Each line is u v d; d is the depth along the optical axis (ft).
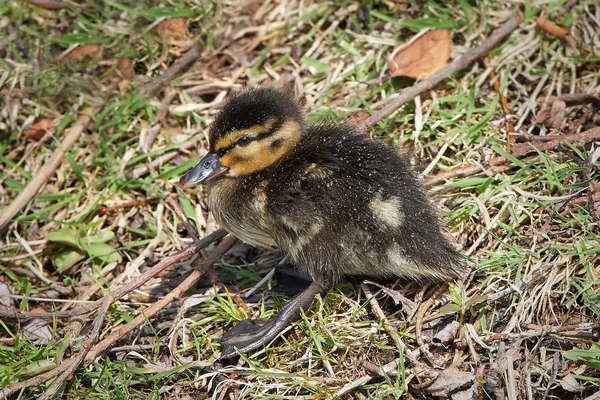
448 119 34.53
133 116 37.37
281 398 27.37
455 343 27.78
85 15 39.04
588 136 32.40
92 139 37.01
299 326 29.09
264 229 29.86
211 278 31.27
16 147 37.24
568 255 28.60
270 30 39.34
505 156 32.27
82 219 34.88
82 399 28.22
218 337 29.76
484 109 34.40
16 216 35.35
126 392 28.19
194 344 29.53
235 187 30.09
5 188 36.52
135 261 33.42
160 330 30.58
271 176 29.35
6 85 37.29
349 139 29.53
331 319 29.17
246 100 30.07
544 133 33.63
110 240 34.30
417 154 33.91
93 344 29.43
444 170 33.09
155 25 38.78
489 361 27.27
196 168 30.14
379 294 29.76
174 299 31.58
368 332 28.40
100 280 33.01
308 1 39.73
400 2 38.86
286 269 31.37
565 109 34.12
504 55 35.94
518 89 35.22
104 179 35.58
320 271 29.07
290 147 30.07
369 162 28.81
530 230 30.14
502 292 28.17
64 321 31.63
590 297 27.55
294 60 38.60
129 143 36.99
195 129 36.96
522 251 29.35
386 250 28.14
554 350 26.81
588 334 26.76
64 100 37.65
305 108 31.86
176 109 37.29
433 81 34.96
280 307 30.14
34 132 37.24
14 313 31.14
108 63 38.32
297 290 30.94
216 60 39.14
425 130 34.53
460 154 33.37
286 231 28.86
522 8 37.09
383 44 37.52
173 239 33.86
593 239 28.89
